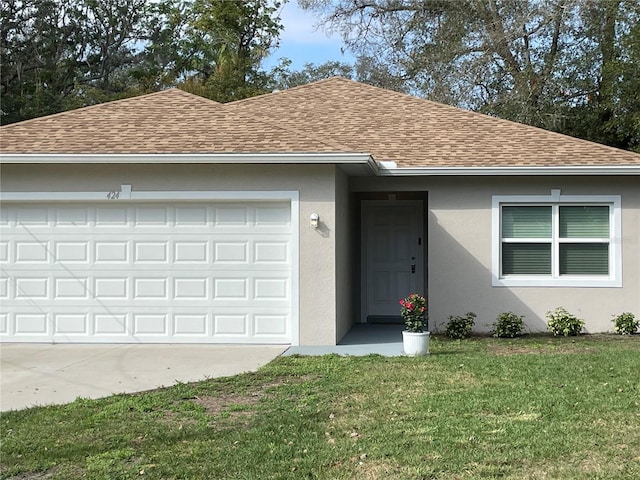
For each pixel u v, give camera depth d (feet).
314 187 38.81
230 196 39.06
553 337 43.62
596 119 88.28
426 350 35.35
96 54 125.80
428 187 46.29
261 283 39.47
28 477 18.63
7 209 40.45
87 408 25.14
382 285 52.49
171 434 21.77
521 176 45.29
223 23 124.16
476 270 45.68
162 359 34.86
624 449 19.71
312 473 18.24
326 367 31.81
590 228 45.42
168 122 42.57
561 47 92.48
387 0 99.30
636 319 44.80
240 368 32.42
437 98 92.68
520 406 24.20
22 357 35.65
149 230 40.01
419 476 17.90
